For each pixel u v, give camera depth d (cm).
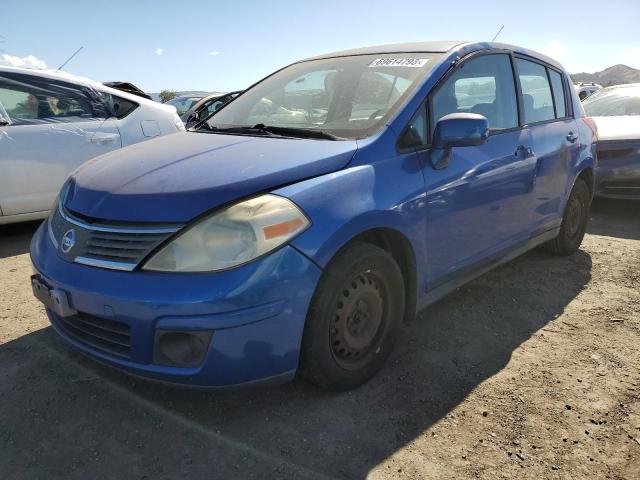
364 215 237
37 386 260
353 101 303
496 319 344
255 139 278
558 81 435
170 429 231
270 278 208
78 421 235
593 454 221
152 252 210
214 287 202
